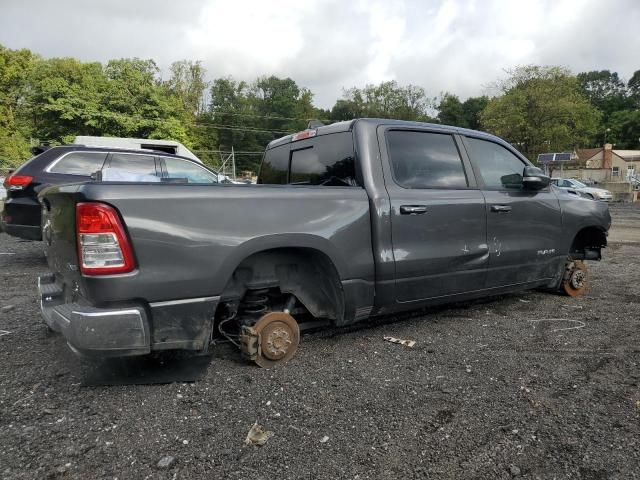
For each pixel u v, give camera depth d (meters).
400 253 3.50
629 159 64.00
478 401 2.69
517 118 39.62
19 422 2.43
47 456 2.14
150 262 2.53
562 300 5.03
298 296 3.29
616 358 3.33
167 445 2.24
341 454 2.18
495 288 4.21
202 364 3.12
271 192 2.98
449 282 3.82
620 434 2.32
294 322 3.26
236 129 69.94
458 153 4.06
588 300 5.04
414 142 3.79
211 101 72.44
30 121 41.47
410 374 3.06
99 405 2.62
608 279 6.25
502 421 2.46
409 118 72.00
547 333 3.91
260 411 2.57
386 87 73.81
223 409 2.59
